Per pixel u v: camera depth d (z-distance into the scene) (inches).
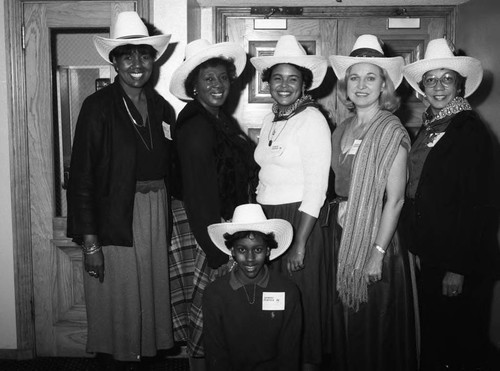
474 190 80.2
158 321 91.5
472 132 81.1
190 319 92.4
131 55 86.2
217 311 83.5
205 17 126.6
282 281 83.7
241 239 80.8
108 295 88.1
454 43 125.0
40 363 112.8
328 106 128.3
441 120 84.7
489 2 108.0
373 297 81.5
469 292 90.3
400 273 81.3
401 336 81.4
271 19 126.6
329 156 82.5
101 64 113.0
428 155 83.4
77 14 109.3
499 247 96.0
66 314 115.4
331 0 122.3
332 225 86.1
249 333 83.7
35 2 109.4
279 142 84.6
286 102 85.5
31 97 111.1
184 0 106.8
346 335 83.6
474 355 91.8
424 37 126.3
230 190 86.9
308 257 84.8
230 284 83.7
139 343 88.4
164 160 90.3
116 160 85.0
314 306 85.4
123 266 86.8
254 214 80.7
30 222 113.3
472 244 80.6
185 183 86.4
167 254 91.7
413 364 81.7
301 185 84.1
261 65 90.8
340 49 126.9
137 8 107.8
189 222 87.5
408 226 87.2
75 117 113.9
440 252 81.6
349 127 86.2
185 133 86.0
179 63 107.7
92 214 84.3
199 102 89.4
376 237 79.9
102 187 85.1
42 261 114.1
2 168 112.4
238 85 128.3
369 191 79.2
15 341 115.3
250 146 93.7
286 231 82.0
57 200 114.7
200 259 91.4
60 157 114.3
